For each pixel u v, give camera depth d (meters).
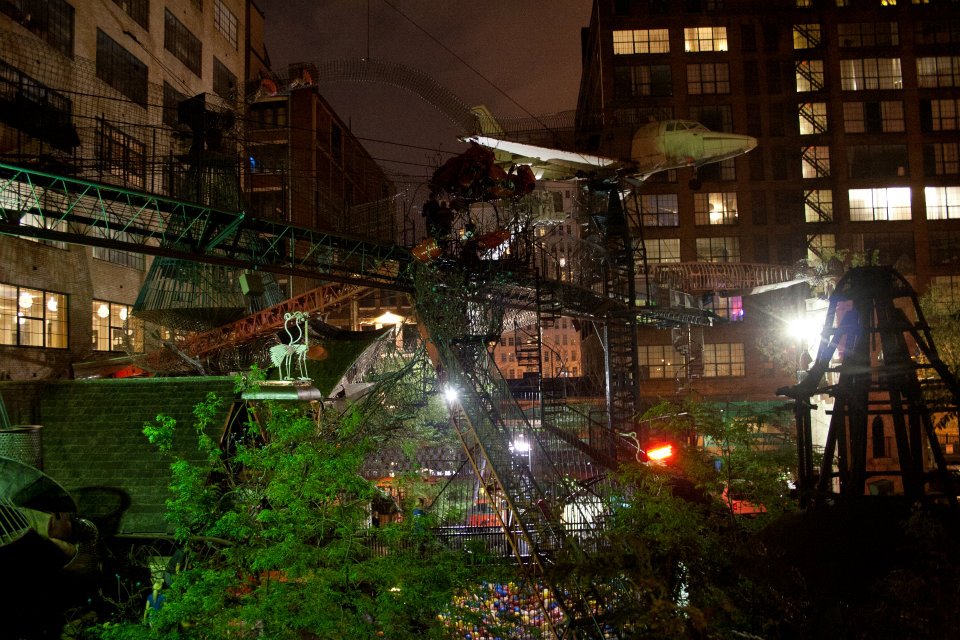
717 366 53.38
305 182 37.66
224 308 26.05
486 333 22.30
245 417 16.14
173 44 36.88
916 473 9.20
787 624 7.56
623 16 57.28
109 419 16.06
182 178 27.33
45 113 24.09
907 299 33.66
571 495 13.91
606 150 28.55
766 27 57.34
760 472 12.60
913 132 56.66
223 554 10.93
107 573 13.57
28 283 24.69
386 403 17.70
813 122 56.78
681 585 8.28
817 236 56.12
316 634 9.86
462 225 21.92
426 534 10.99
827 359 11.09
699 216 56.53
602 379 32.31
